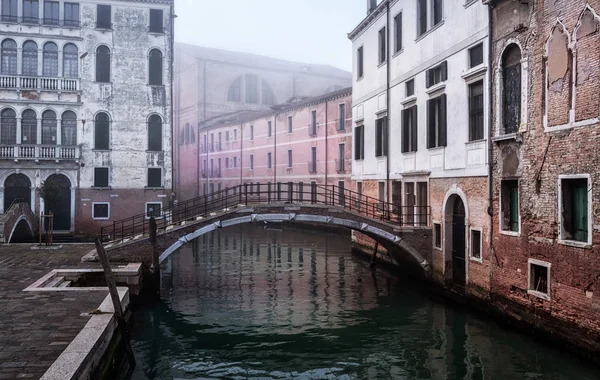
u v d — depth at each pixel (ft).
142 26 84.02
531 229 36.19
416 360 33.73
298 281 58.54
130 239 52.44
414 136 55.88
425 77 53.21
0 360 23.03
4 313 31.19
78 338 25.76
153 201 84.53
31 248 58.54
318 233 110.32
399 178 60.13
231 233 111.34
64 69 81.66
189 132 168.45
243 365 33.35
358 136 75.82
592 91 30.60
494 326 39.75
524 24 37.22
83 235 81.66
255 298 50.42
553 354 33.17
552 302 33.86
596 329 29.89
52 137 80.89
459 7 46.24
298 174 118.01
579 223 32.42
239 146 144.05
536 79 35.91
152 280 49.78
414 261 53.88
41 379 20.33
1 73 79.20
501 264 39.93
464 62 45.42
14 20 79.30
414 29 56.03
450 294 48.70
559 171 33.42
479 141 42.91
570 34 32.48
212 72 160.45
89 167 82.07
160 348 36.22
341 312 45.27
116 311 31.35
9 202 79.41
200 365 33.22
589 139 30.78
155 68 84.79
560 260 33.09
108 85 82.69
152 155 84.43
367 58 71.67
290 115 121.19
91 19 82.12
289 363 33.63
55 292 37.09
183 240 51.42
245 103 166.30
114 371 29.78
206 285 56.54
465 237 45.83
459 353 34.42
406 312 44.88
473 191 43.93
